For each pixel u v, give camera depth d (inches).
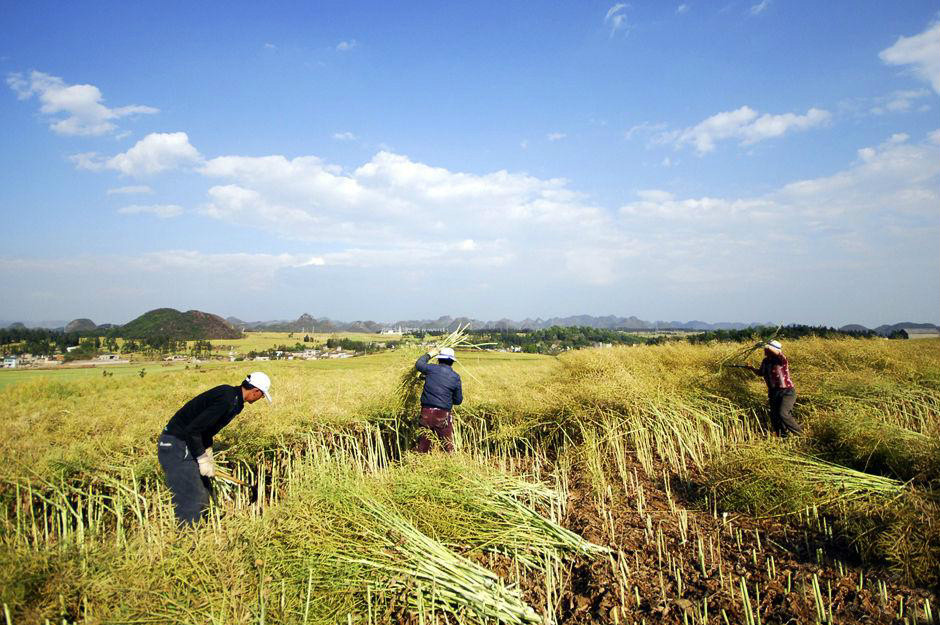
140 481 237.6
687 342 642.8
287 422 302.8
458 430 345.7
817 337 537.6
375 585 148.6
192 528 186.4
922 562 156.5
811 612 144.5
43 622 125.3
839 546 182.9
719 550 183.3
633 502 235.1
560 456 304.3
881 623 138.6
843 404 331.6
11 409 342.0
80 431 292.4
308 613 134.6
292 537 159.9
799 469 227.1
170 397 394.0
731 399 375.6
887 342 534.6
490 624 145.7
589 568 174.2
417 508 189.9
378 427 324.8
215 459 259.4
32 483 220.7
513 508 203.5
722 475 235.5
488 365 565.6
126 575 140.0
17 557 135.3
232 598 132.8
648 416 328.5
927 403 358.9
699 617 143.1
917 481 214.1
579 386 358.0
